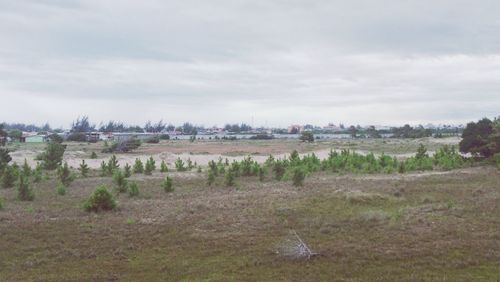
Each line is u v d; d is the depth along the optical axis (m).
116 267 13.18
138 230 16.92
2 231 16.69
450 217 18.03
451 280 11.71
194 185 30.52
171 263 13.45
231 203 22.08
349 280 11.88
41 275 12.53
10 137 99.69
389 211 19.75
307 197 23.39
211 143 99.06
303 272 12.53
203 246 14.98
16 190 28.38
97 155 62.62
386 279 11.91
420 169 37.50
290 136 162.38
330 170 38.88
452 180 28.88
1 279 12.21
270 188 27.72
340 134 179.25
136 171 39.62
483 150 38.50
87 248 14.86
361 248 14.30
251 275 12.41
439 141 87.81
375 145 81.94
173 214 19.61
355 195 22.64
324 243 14.98
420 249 14.05
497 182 27.39
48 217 19.34
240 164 38.38
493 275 12.04
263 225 17.48
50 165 44.44
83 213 20.31
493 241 14.70
